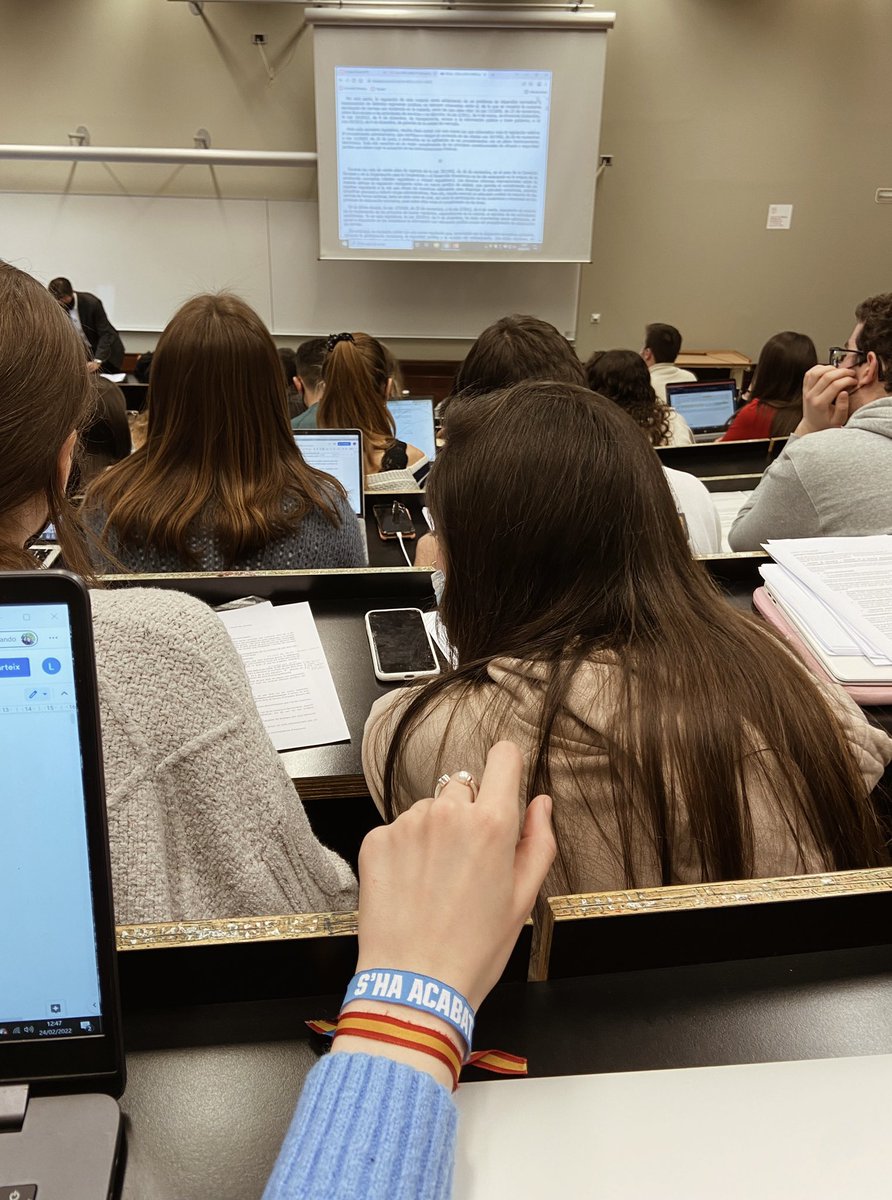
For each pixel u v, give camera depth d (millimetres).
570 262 6152
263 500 1324
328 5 5590
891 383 1630
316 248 6211
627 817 619
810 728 644
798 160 6148
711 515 1667
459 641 770
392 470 2334
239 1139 392
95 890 361
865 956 480
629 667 642
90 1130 372
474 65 5648
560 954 456
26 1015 375
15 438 511
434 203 5965
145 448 1347
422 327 6414
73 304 5473
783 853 636
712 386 3508
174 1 5672
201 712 589
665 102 6008
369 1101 296
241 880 623
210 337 1239
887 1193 349
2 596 325
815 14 5793
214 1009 451
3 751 342
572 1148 362
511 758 403
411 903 344
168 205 6090
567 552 688
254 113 5953
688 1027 437
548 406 714
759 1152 363
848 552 1169
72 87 5887
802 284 6473
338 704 1108
